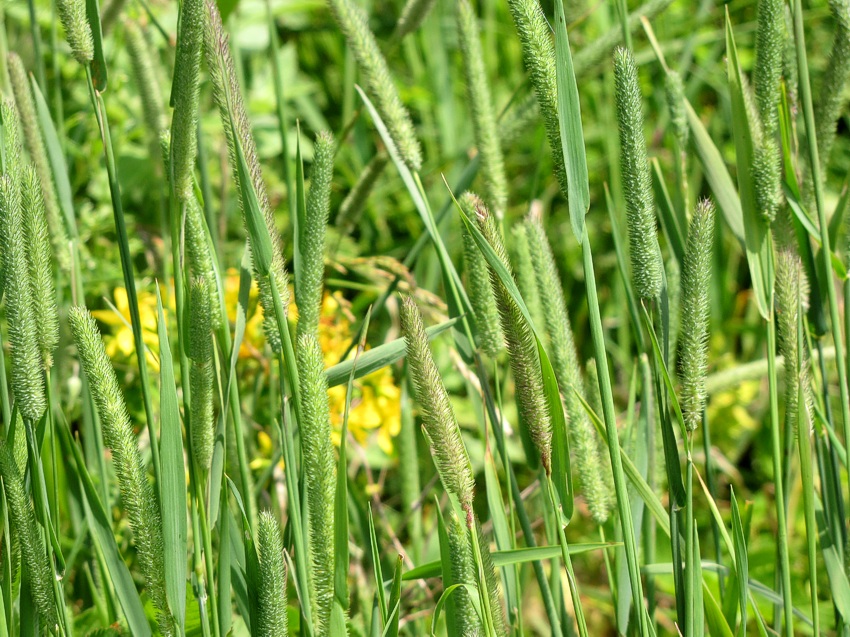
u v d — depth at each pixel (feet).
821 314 3.08
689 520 2.84
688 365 2.80
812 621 3.04
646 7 3.35
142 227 4.52
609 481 3.10
